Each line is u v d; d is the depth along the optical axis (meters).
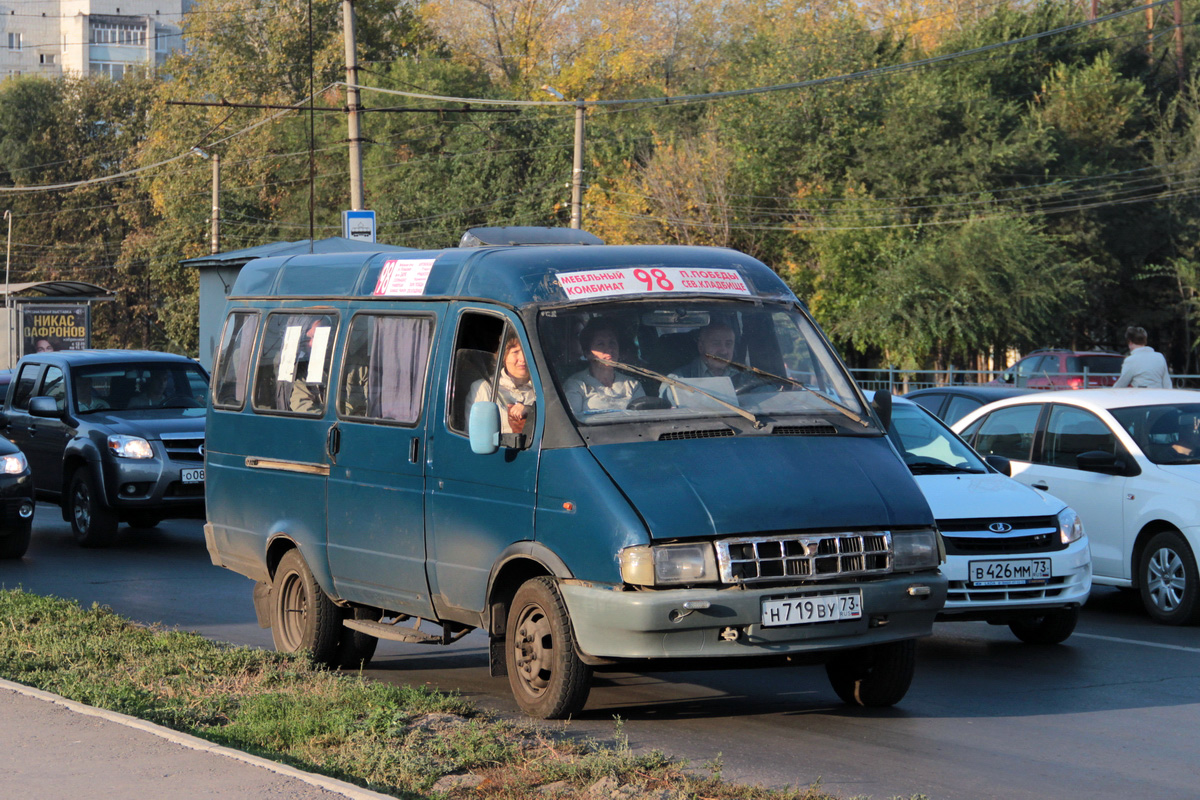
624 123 84.00
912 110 67.00
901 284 61.09
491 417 9.43
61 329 49.12
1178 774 8.41
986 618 12.48
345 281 11.80
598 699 10.48
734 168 71.56
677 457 9.09
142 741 8.31
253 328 12.88
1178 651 12.79
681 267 10.38
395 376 10.84
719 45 96.19
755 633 8.66
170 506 20.45
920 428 14.66
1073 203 66.88
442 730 9.02
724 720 9.75
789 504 8.91
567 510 9.02
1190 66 78.19
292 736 8.75
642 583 8.59
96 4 172.25
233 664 11.14
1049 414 16.19
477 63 96.00
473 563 9.80
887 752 8.87
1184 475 14.41
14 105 112.94
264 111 91.25
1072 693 10.86
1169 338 74.94
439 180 85.25
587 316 9.82
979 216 63.91
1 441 19.72
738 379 9.85
